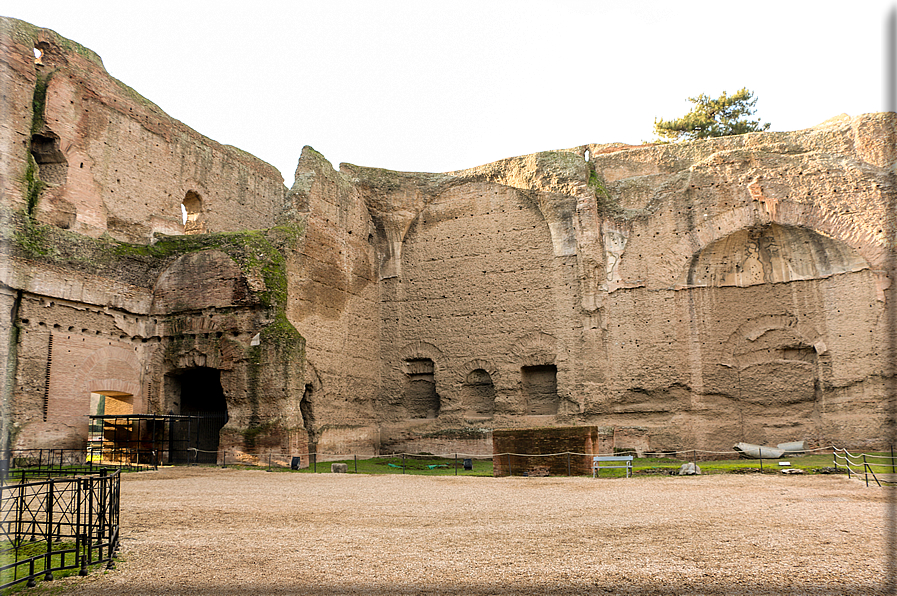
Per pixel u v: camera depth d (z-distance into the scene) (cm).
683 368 2553
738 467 1822
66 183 2200
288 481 1616
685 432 2489
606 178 2867
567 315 2753
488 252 2973
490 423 2816
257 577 639
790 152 2584
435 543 791
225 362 2248
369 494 1319
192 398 2491
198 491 1363
